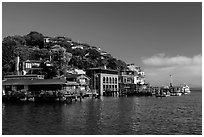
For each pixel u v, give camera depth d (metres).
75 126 43.47
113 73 172.50
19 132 38.81
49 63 132.75
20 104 82.81
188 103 103.31
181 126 43.78
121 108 75.25
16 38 198.25
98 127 42.56
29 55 171.62
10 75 121.06
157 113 63.41
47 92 89.62
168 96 182.12
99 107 76.50
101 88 160.50
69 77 125.12
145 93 177.25
